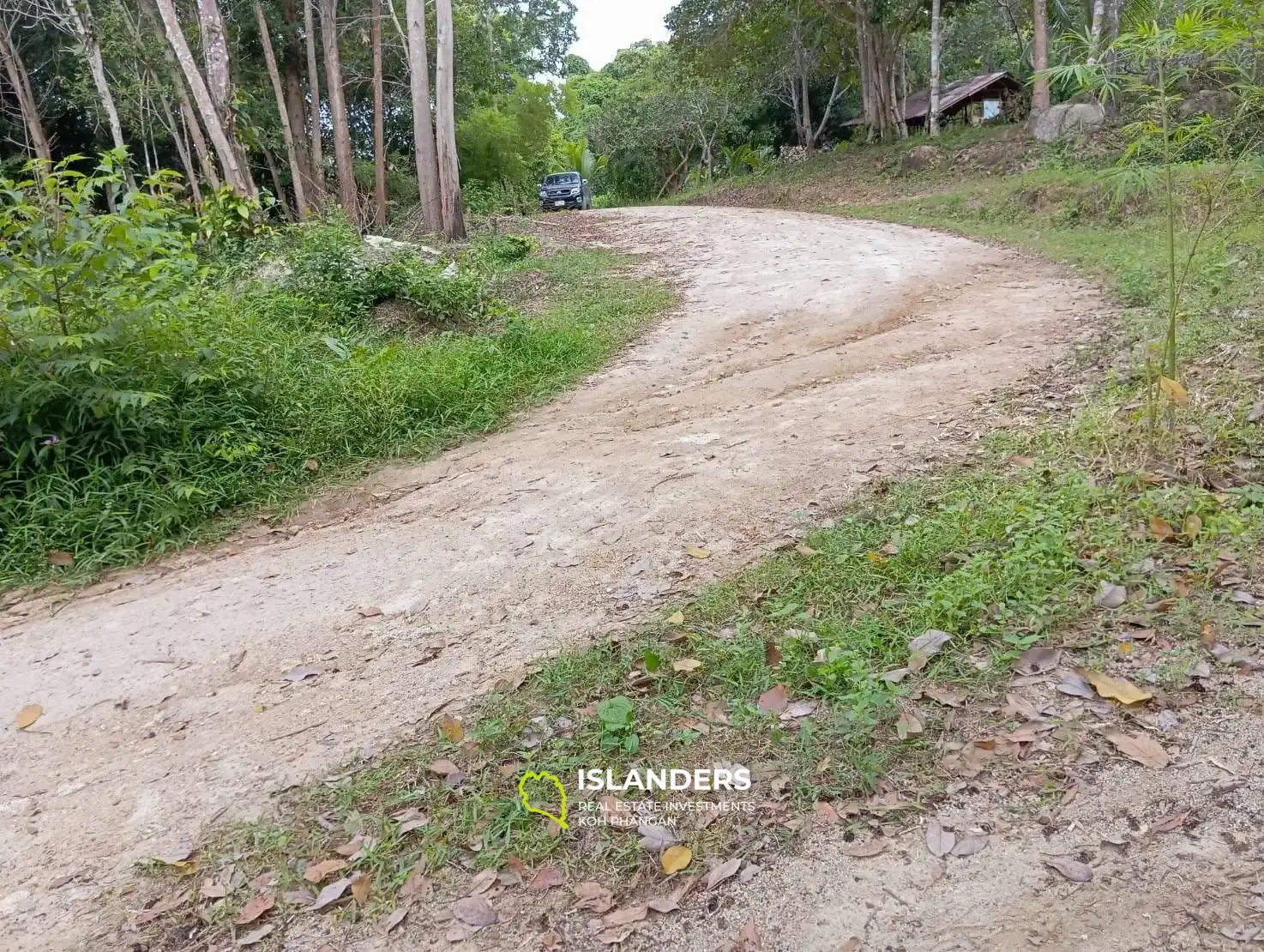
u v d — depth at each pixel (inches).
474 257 536.1
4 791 127.9
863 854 93.3
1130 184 184.2
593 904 92.5
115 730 140.5
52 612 187.9
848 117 1638.8
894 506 177.2
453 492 227.9
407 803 111.0
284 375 283.7
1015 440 201.6
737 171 1498.5
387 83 1096.2
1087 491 161.8
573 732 120.5
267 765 124.6
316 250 414.3
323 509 233.0
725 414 258.1
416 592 174.7
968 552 150.2
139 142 994.7
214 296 322.0
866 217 740.0
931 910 85.7
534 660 142.2
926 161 918.4
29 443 222.5
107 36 772.6
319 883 100.7
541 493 215.9
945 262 468.8
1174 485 162.1
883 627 132.3
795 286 439.2
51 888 106.0
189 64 558.3
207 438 246.7
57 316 230.2
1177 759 98.7
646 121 1692.9
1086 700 110.3
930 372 265.7
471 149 1339.8
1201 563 133.3
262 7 904.9
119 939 96.4
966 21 1418.6
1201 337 242.8
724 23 1180.5
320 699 141.0
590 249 646.5
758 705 119.6
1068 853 89.4
